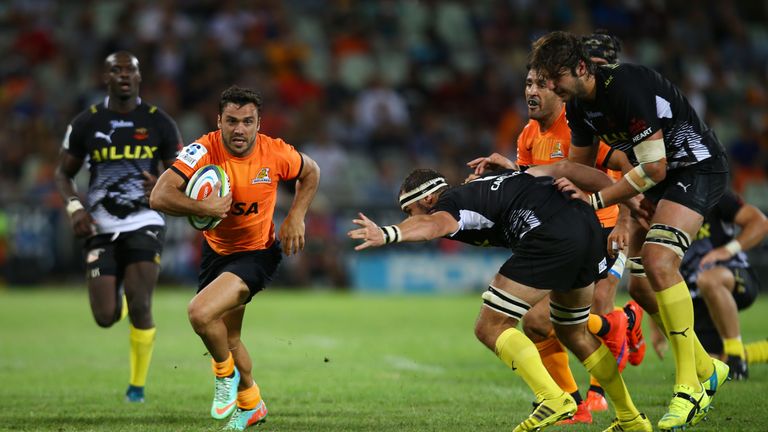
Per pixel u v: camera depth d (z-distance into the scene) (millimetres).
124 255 28641
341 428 21828
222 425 22453
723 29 96750
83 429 21797
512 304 19562
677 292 21234
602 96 21125
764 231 29875
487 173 21734
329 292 69625
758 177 80125
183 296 63094
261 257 23156
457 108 86938
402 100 85812
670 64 90125
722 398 25328
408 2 96750
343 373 31703
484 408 24641
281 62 85500
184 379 30953
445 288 69750
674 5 95938
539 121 25203
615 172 26156
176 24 85875
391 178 76750
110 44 82562
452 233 19406
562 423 22516
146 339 27219
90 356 37000
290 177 23250
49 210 67312
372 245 18516
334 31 92250
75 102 79312
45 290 67125
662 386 27875
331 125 81250
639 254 24656
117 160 29094
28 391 28359
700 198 21688
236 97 21891
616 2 94688
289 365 33812
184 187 21719
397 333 44156
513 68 91438
